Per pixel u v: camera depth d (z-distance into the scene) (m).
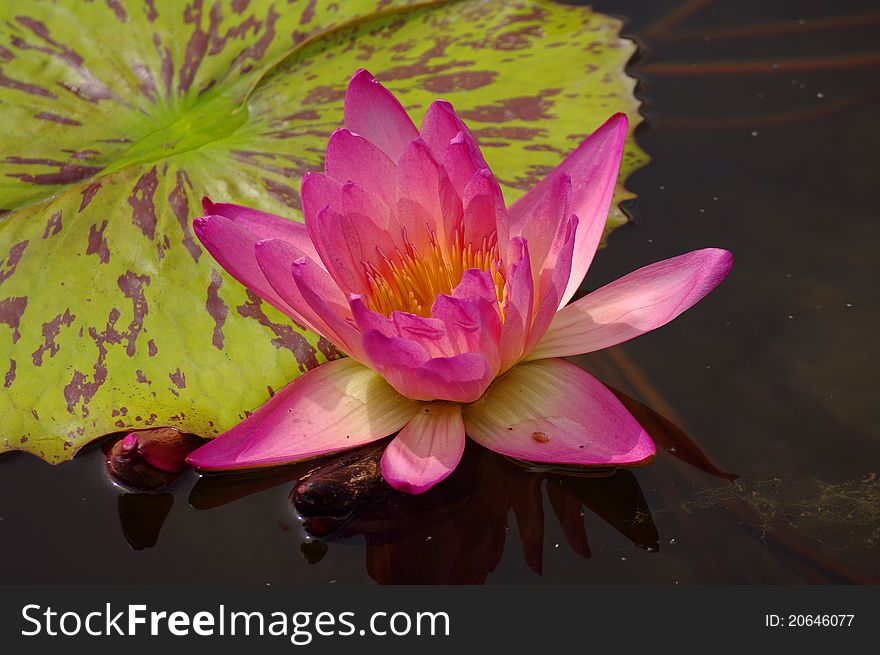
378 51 0.94
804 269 0.87
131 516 0.82
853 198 0.89
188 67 0.92
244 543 0.81
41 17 0.93
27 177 0.89
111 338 0.85
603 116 0.91
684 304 0.82
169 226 0.87
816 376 0.84
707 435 0.83
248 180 0.88
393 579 0.80
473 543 0.81
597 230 0.84
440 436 0.81
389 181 0.84
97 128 0.90
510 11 0.96
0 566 0.81
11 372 0.84
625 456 0.80
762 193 0.90
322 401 0.83
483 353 0.81
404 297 0.84
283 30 0.94
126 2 0.94
